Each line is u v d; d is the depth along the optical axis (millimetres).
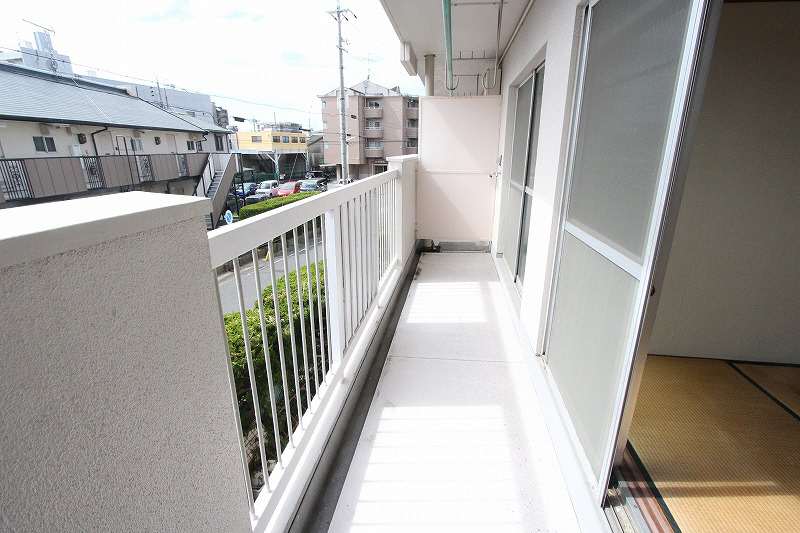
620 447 1322
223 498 845
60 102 11578
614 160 1276
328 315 1689
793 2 1659
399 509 1379
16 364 411
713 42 840
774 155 1814
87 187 11008
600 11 1460
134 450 580
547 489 1459
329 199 1562
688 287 2053
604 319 1307
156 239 599
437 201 4672
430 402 1960
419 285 3615
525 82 3256
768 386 1913
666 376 1993
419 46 4461
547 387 1889
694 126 893
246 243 937
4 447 408
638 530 1197
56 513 470
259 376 1966
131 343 562
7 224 437
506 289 3285
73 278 464
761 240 1924
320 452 1469
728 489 1335
